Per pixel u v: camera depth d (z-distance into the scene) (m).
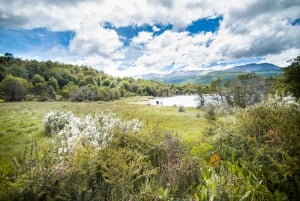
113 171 3.20
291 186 3.21
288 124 3.73
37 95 53.00
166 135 4.76
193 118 17.55
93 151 3.63
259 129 4.19
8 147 6.18
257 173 3.50
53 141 4.86
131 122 6.66
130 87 103.69
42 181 2.82
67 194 2.79
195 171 3.67
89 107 25.58
